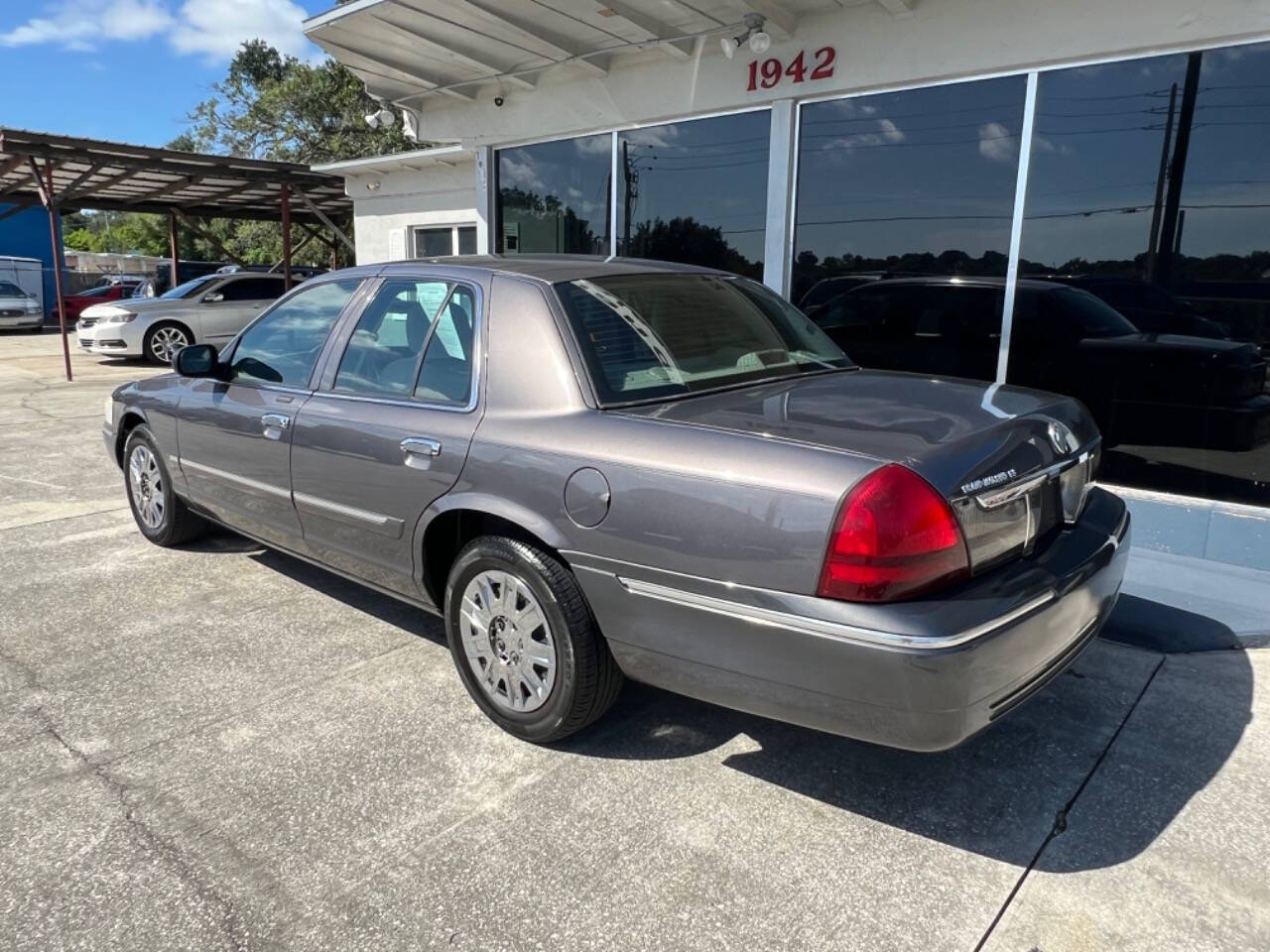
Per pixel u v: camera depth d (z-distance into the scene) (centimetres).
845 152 636
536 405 296
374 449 336
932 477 228
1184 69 498
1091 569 267
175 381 476
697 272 377
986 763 299
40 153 1236
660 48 688
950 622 221
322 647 385
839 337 659
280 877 242
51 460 762
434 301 344
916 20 579
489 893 236
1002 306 582
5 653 378
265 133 3058
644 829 263
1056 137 546
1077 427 294
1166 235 518
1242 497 515
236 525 438
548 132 812
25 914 227
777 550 233
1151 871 246
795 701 240
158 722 322
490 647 311
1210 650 380
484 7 637
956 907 232
